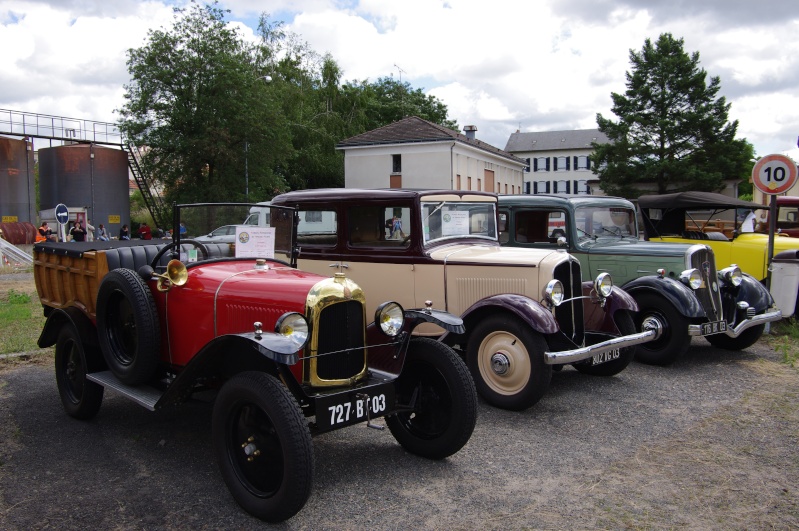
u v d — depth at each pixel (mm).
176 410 5398
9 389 6000
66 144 33656
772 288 8750
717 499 3686
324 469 4113
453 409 4086
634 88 40281
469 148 37781
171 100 29016
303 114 37156
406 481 3926
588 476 4016
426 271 6145
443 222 6465
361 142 36812
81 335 4820
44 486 3850
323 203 6754
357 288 4008
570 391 5996
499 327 5422
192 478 3979
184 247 4551
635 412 5336
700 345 8102
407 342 4207
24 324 9133
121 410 5398
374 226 6438
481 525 3355
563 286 5820
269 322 3881
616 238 8461
